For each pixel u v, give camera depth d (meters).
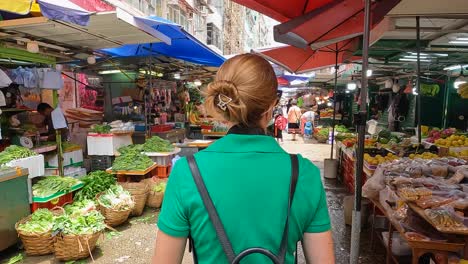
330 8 3.66
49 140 6.20
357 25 3.70
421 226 2.71
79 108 8.52
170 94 10.28
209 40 25.08
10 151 4.43
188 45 7.20
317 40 4.19
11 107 5.67
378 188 3.63
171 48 7.46
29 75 5.05
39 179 4.67
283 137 16.88
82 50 5.64
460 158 4.12
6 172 3.71
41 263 3.54
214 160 0.93
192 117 11.23
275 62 7.98
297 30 3.95
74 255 3.54
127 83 8.67
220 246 0.87
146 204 5.42
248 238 0.87
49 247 3.72
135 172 5.46
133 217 4.98
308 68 8.91
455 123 8.66
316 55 8.32
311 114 15.80
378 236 3.77
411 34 5.29
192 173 0.91
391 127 10.52
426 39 5.67
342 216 5.15
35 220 3.75
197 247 0.91
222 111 0.97
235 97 0.93
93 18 4.10
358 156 2.65
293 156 0.98
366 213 4.56
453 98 8.65
